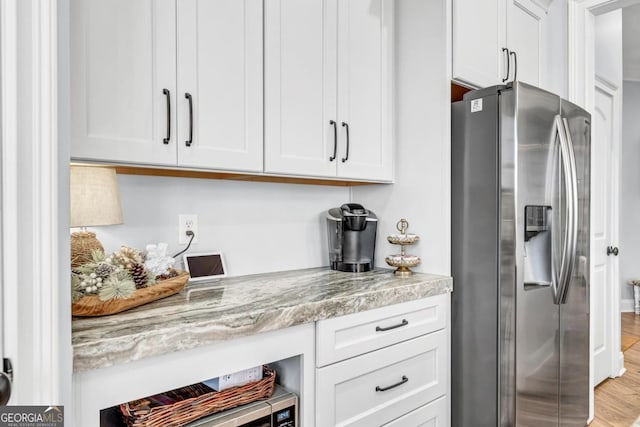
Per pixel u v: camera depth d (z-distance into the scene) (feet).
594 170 9.29
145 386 3.18
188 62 4.28
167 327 3.28
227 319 3.59
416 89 6.33
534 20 7.73
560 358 6.41
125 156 3.84
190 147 4.29
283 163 5.11
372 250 6.62
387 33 6.40
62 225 2.54
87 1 3.61
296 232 6.52
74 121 3.53
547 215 6.03
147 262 4.49
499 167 5.64
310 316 4.20
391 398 5.13
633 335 13.46
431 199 6.17
